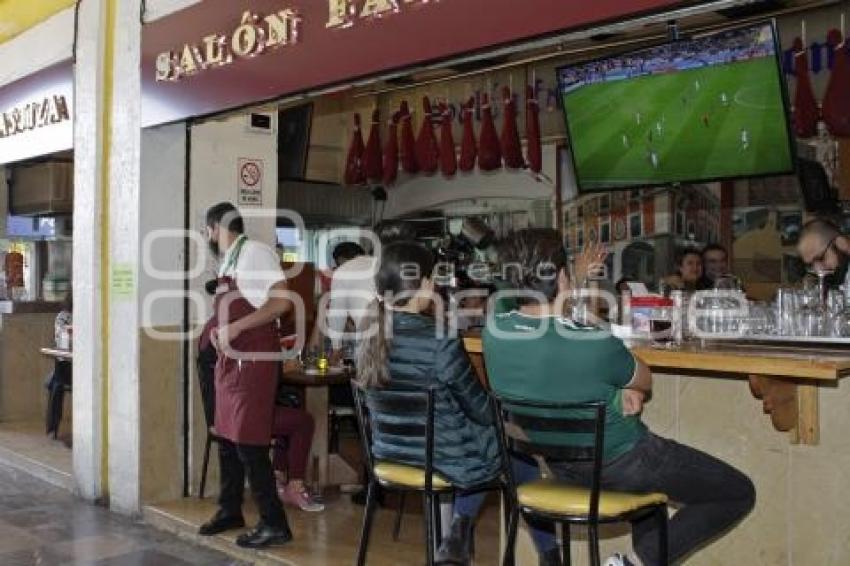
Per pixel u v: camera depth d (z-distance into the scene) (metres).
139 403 5.14
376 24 3.76
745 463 3.19
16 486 5.95
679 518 2.93
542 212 7.82
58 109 5.93
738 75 5.12
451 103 8.24
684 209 6.96
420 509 5.05
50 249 8.73
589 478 2.84
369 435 3.37
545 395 2.73
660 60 5.41
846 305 3.35
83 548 4.59
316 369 5.21
